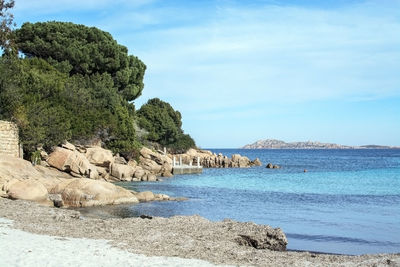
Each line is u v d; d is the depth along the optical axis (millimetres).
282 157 191625
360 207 36375
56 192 32500
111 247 15766
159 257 14508
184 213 31625
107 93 69688
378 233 24875
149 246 16375
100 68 76938
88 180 34031
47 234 17625
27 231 17969
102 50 76875
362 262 15102
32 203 26438
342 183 60500
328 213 32812
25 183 29609
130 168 57531
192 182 60125
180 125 117125
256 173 83125
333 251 20438
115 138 64875
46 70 64375
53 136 49500
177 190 48688
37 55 72812
